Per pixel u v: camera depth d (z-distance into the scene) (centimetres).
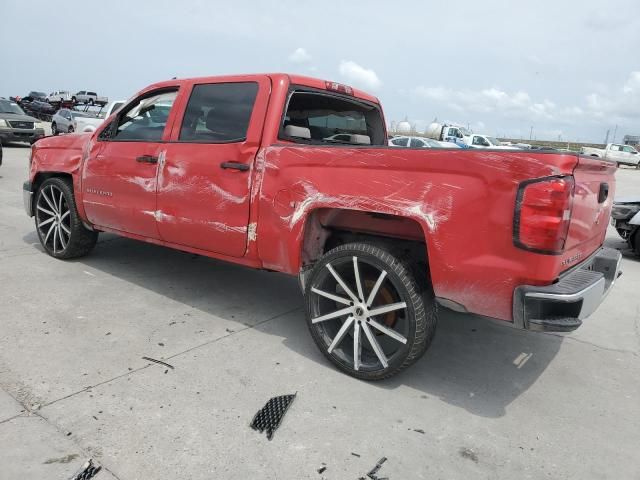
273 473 223
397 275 286
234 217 352
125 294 431
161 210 399
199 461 227
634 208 736
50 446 228
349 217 330
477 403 297
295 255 327
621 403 307
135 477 213
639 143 5919
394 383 314
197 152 371
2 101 1750
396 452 244
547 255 242
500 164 249
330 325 331
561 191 237
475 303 268
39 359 306
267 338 364
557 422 282
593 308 276
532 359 365
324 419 267
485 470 237
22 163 1350
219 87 378
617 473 240
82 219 488
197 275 502
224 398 279
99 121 1955
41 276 460
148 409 263
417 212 274
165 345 339
